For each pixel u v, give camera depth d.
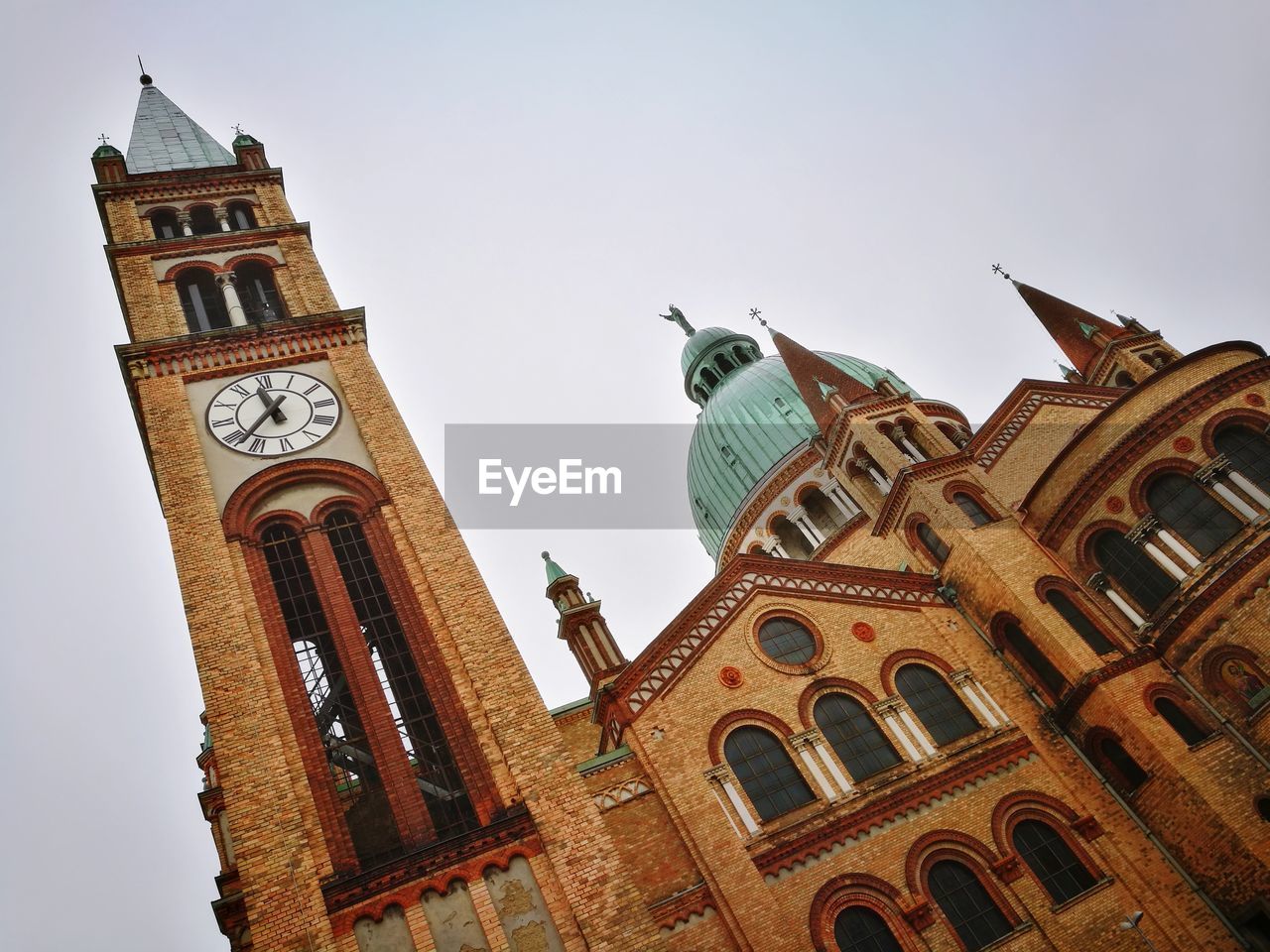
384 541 29.66
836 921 28.25
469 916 22.52
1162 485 34.94
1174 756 30.50
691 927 27.56
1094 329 50.56
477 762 25.31
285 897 21.91
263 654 26.14
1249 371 34.69
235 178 41.75
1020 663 35.09
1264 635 31.23
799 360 49.62
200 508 28.94
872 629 35.53
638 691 32.09
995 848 30.27
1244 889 28.66
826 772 31.22
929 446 42.44
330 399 33.38
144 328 34.44
